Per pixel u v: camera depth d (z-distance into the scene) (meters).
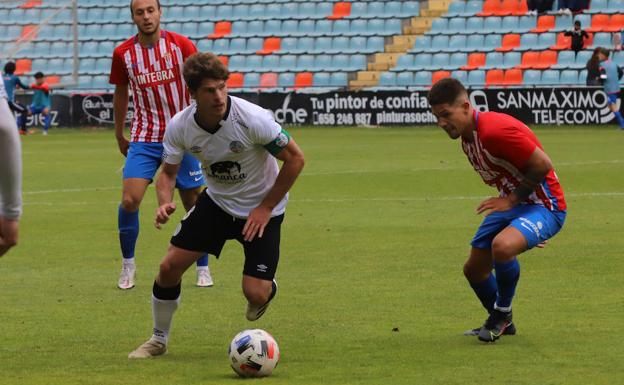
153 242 32.38
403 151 64.00
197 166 25.05
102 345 18.94
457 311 21.45
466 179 48.62
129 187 24.45
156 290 17.83
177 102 25.00
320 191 45.38
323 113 87.06
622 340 18.52
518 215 18.42
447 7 97.69
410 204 40.56
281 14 102.62
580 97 80.25
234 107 17.08
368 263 27.64
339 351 18.08
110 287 25.06
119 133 25.88
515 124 17.73
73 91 100.56
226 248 30.92
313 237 32.41
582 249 29.12
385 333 19.52
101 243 32.25
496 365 16.83
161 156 25.02
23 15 106.44
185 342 19.11
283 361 17.41
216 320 21.05
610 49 88.00
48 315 21.75
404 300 22.70
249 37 100.25
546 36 91.50
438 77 91.88
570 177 48.25
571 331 19.30
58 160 63.09
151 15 24.69
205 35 102.75
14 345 18.95
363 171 52.88
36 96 86.88
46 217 38.34
